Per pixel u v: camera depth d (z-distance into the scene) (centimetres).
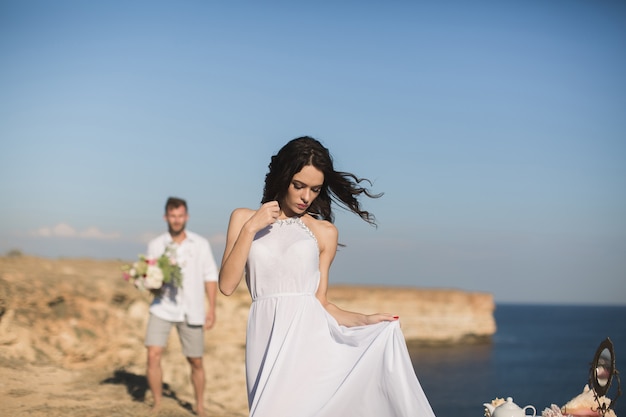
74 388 933
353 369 426
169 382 1280
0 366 1002
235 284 431
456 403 3784
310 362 433
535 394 4675
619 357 7544
